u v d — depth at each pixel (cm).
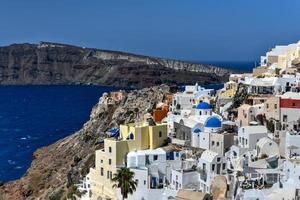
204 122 14562
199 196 11038
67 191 15988
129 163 12719
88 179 14050
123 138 13762
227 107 16350
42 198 17888
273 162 11481
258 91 16575
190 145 13938
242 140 12888
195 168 12388
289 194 9862
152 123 14712
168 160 12812
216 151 13350
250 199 10050
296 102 13750
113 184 12938
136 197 12431
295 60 19250
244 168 11425
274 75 18500
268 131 13150
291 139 11862
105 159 13312
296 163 10600
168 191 11894
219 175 11381
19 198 19838
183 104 18962
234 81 19662
